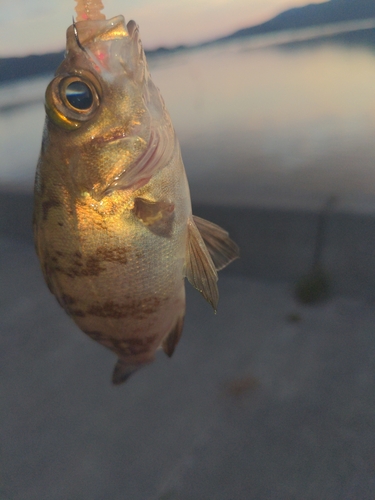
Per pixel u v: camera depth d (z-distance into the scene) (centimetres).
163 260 15
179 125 85
